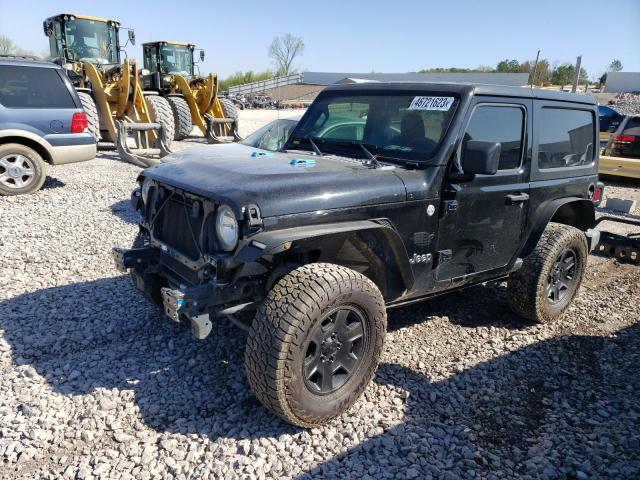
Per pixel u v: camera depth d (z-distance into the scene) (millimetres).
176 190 3395
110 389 3383
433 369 3834
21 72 8586
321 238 3109
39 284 5031
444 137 3604
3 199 8398
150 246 3859
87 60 15320
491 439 3092
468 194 3719
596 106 4961
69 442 2914
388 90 4109
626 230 8305
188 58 19500
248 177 3088
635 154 12562
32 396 3293
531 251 4352
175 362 3748
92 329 4176
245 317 3820
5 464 2734
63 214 7609
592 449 3016
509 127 4035
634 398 3539
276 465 2785
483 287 5441
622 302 5281
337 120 4352
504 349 4191
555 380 3752
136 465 2758
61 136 8977
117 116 14656
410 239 3492
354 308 3109
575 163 4781
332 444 2979
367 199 3215
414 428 3139
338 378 3168
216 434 3018
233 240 2910
